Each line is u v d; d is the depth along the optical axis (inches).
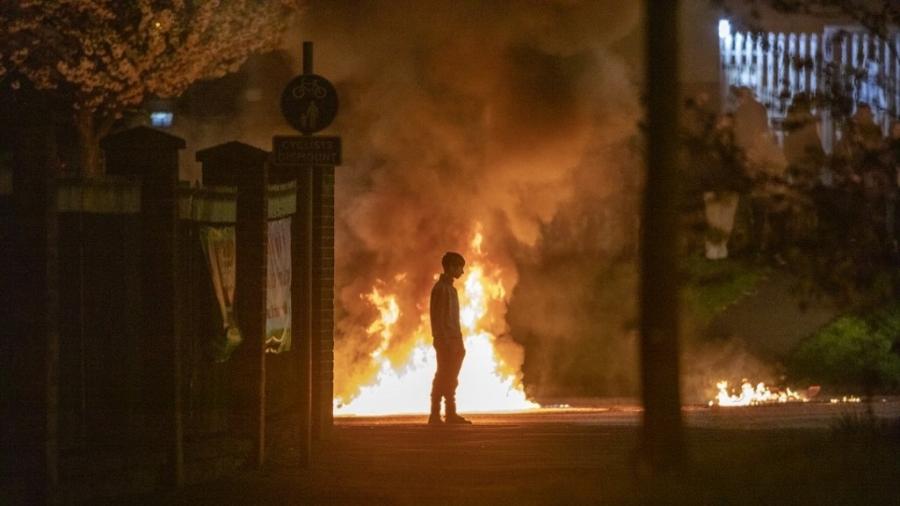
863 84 1526.8
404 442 1611.7
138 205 1273.4
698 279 1475.1
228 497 1238.3
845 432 1378.0
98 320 1237.7
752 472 1178.0
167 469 1273.4
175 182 1273.4
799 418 1861.5
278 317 1498.5
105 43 2219.5
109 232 1247.5
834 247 1330.0
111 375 1248.8
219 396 1397.6
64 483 1180.5
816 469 1181.7
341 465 1429.6
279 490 1267.2
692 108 1315.2
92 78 2213.3
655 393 1113.4
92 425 1232.8
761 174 1322.6
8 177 1155.3
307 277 1428.4
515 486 1242.0
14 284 1147.9
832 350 2407.7
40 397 1144.2
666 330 1107.9
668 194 1093.8
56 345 1155.3
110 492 1222.3
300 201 1461.6
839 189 1326.3
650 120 1091.3
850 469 1184.2
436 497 1196.5
